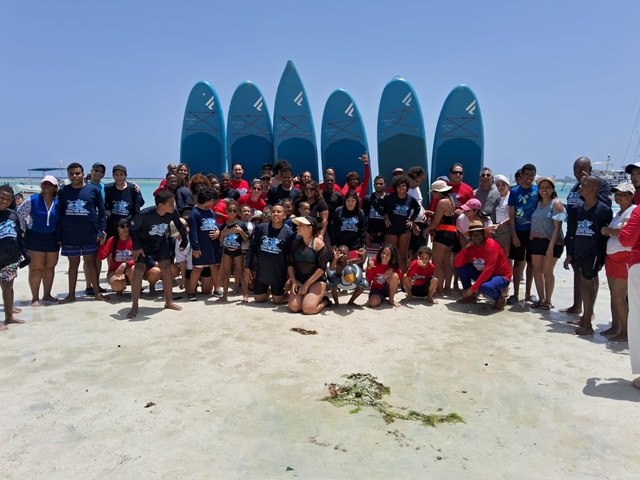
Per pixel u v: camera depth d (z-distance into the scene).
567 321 5.58
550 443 2.94
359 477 2.57
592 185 4.91
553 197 5.97
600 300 6.73
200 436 2.99
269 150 9.46
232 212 6.23
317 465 2.69
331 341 4.72
